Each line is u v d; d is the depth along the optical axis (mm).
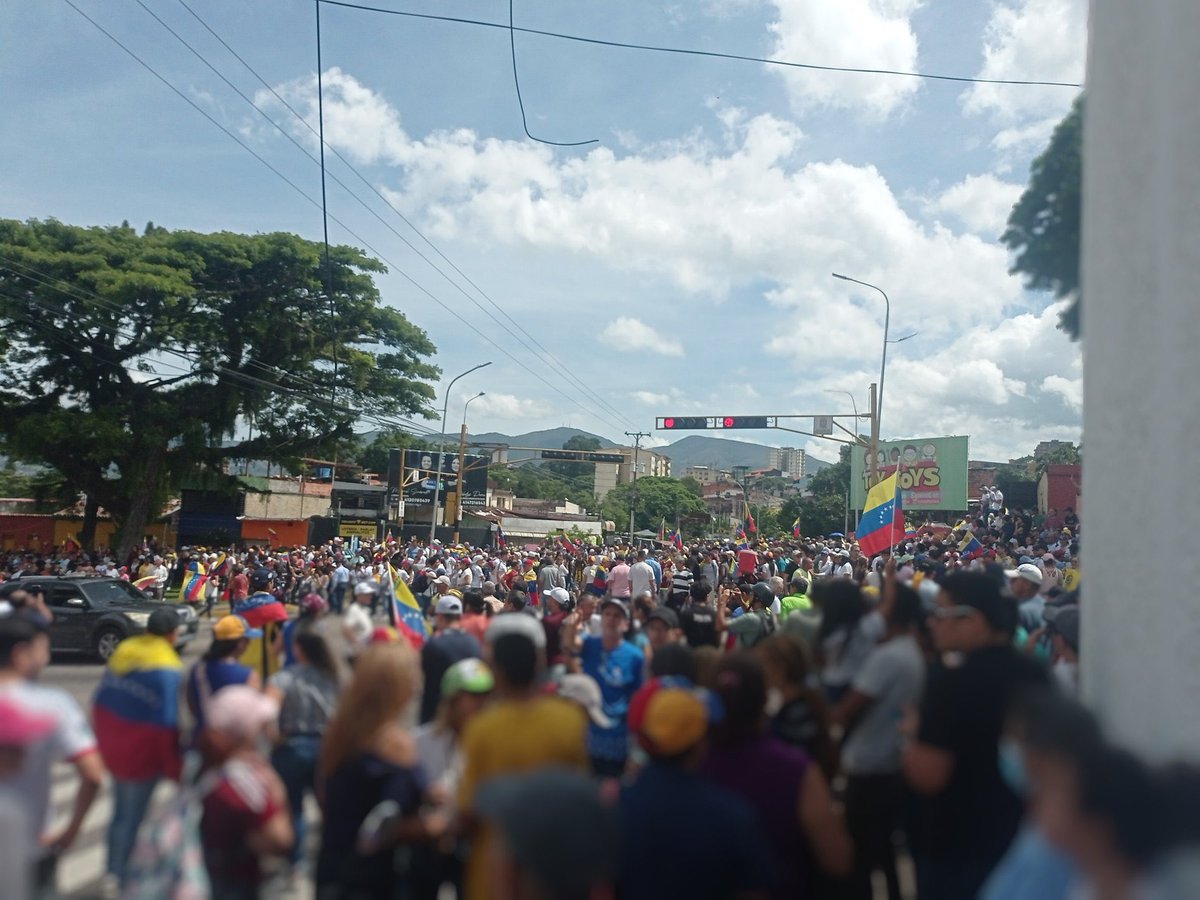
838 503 72562
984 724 3270
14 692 3895
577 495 133875
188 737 5336
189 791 3441
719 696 3438
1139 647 2658
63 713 4129
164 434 41031
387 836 3441
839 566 20219
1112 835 1881
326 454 47969
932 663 3947
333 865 3500
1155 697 2547
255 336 43656
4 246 37062
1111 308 2871
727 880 2854
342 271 43250
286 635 6574
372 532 51906
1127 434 2773
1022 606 7375
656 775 3031
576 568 28016
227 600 27172
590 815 2205
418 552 31094
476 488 62188
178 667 5242
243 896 3348
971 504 48156
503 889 2209
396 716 3650
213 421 43406
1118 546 2809
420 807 3574
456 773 4152
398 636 5926
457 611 7289
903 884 4805
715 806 2918
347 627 6090
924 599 5871
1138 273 2748
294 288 43125
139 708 4992
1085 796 1908
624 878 2887
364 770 3541
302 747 4992
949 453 46125
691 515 110125
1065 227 3295
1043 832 2035
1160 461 2586
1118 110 2865
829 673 4875
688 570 18500
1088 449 3031
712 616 7656
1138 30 2791
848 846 3369
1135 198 2773
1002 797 3258
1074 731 1979
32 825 3713
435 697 5996
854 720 4242
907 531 35125
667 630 6797
